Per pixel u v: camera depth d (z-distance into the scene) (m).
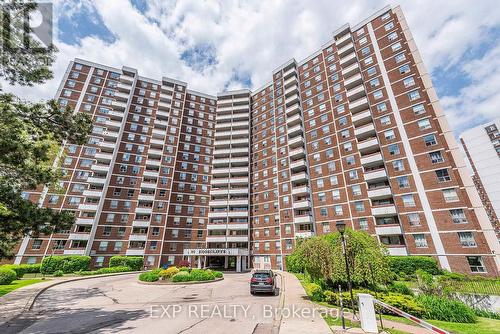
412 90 35.69
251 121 63.34
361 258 13.33
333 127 44.62
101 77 54.59
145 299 14.40
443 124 31.89
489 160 72.19
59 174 12.93
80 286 19.94
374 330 7.92
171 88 61.72
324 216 40.38
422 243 28.97
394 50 39.69
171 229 49.34
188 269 25.75
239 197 55.59
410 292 15.18
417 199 30.83
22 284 19.44
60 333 8.04
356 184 38.19
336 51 49.19
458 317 11.00
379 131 36.81
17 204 10.43
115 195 46.75
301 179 44.94
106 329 8.43
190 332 8.12
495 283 15.64
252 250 48.75
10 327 8.69
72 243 39.78
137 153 52.12
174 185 53.25
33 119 10.72
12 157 9.91
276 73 60.44
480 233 26.22
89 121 12.27
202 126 62.75
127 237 44.91
